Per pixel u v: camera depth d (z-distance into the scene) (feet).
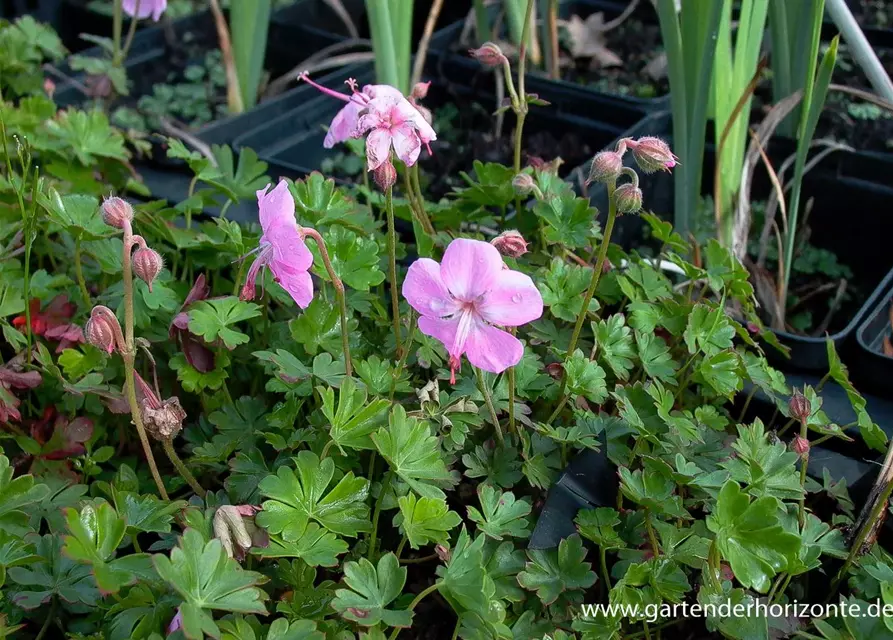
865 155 1.16
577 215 0.83
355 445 0.61
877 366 0.89
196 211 0.91
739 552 0.54
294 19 1.68
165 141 1.24
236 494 0.65
